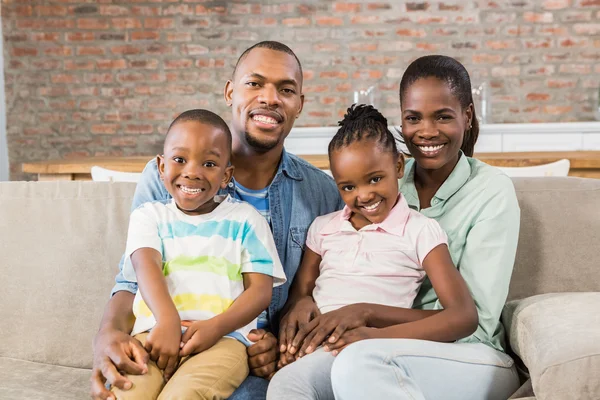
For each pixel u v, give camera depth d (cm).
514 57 543
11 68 554
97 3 548
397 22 545
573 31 539
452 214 162
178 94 555
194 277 147
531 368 128
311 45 550
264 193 171
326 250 164
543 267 169
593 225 171
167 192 164
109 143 559
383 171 155
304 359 138
